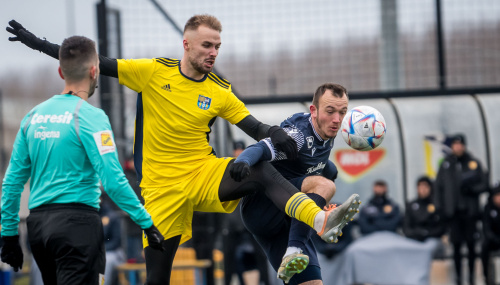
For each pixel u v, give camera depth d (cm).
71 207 1141
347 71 3366
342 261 2709
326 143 1316
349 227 2742
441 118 3094
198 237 2609
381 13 3159
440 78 2911
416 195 3083
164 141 1305
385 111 3030
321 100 1283
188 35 1283
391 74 3167
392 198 3017
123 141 2505
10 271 2566
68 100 1165
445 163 2852
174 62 1316
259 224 1346
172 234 1321
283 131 1264
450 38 3394
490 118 3083
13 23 1226
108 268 2472
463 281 2897
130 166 2472
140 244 2702
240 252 2723
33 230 1152
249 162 1205
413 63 3456
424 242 2791
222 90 1329
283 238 1362
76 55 1165
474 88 2869
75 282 1134
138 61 1298
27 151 1180
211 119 1333
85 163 1153
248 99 2850
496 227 2786
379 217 2780
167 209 1312
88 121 1141
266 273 2691
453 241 2830
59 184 1145
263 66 3591
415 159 3103
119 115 2505
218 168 1309
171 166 1309
